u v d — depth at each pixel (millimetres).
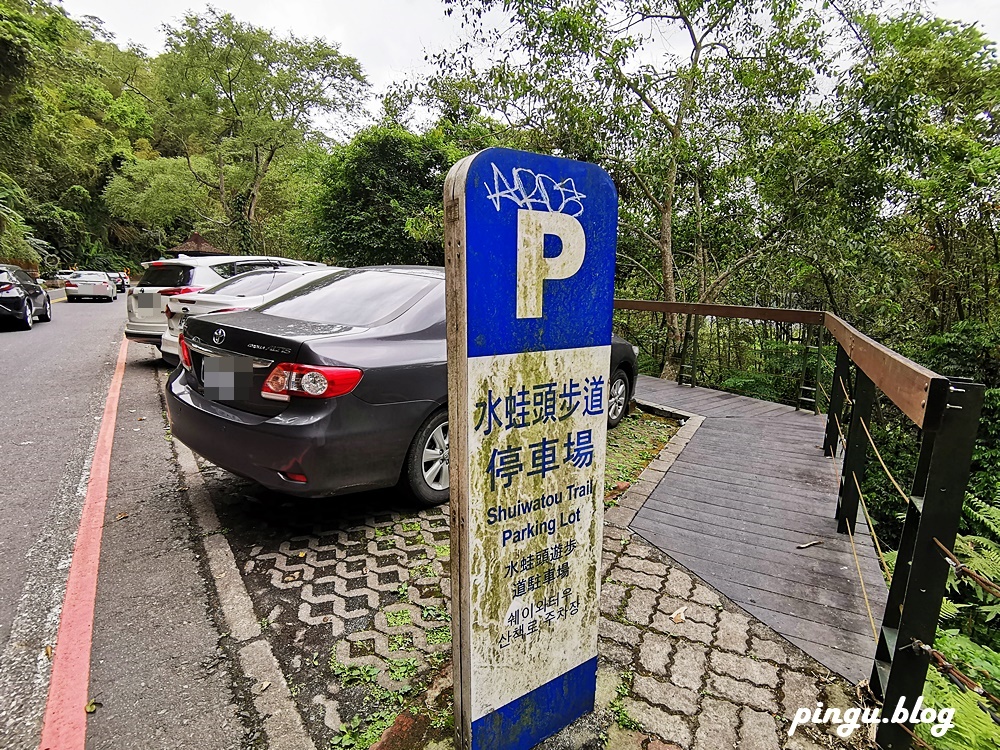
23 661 2057
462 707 1548
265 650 2086
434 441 3225
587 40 7801
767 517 3207
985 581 1308
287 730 1731
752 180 8547
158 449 4285
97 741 1690
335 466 2713
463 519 1446
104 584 2504
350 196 14086
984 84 7809
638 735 1702
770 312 6199
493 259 1387
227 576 2564
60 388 6250
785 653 2057
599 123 8195
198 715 1796
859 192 7445
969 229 8055
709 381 8961
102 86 32531
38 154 26641
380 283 3584
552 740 1692
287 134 26812
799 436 4887
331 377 2656
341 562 2697
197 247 29500
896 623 1775
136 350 8750
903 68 6883
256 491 3508
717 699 1838
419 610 2334
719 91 8328
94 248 36188
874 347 2305
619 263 10477
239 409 2857
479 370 1407
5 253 22188
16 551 2811
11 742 1702
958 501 1419
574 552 1692
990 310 8125
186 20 24859
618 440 4828
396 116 13367
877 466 6727
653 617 2262
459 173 1321
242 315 3332
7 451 4215
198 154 35812
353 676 1954
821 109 7805
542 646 1648
